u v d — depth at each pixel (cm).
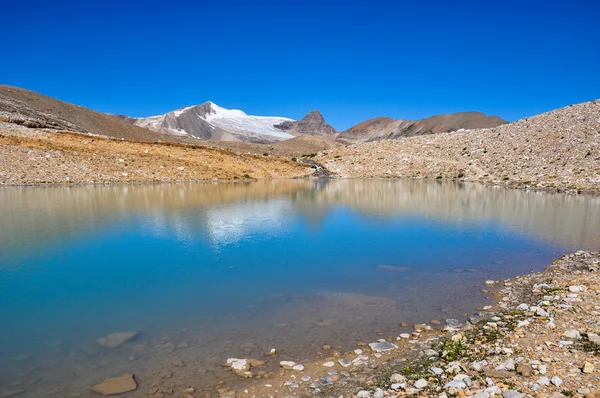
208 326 814
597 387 515
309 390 585
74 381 610
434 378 595
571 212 2402
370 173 6288
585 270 1168
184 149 6066
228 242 1579
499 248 1494
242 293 1009
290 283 1088
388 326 815
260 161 6438
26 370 642
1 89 10331
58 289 1031
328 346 729
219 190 3809
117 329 798
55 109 10700
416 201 2992
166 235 1697
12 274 1153
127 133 11700
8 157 4347
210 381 612
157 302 945
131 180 4594
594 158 4325
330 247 1503
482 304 932
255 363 668
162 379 618
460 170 5544
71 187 3856
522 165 4941
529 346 662
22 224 1905
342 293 1012
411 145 7112
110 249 1451
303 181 5347
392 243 1576
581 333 689
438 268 1235
